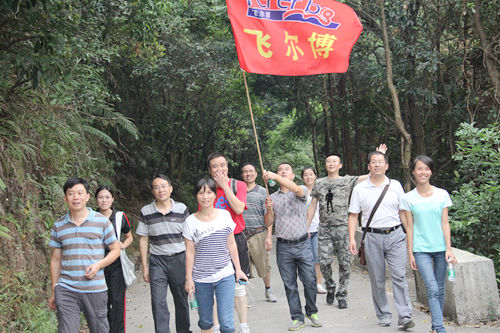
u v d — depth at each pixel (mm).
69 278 4219
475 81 10422
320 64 6031
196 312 6820
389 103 12297
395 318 5898
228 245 4664
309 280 5633
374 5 9594
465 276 5613
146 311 7219
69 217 4293
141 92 15984
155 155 17781
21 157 6465
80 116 9445
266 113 24781
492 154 7203
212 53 14781
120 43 9820
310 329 5613
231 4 5855
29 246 6223
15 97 6656
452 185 11719
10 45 5590
